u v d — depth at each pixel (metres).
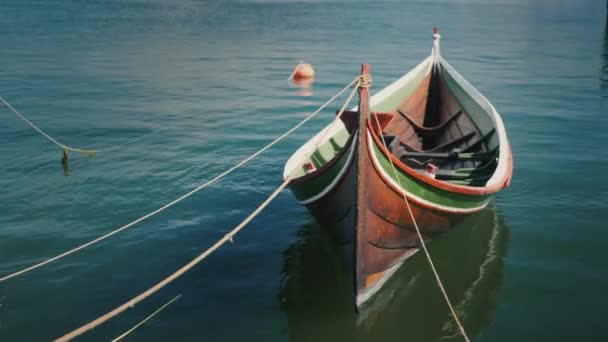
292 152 12.75
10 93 18.45
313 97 18.94
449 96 12.41
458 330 6.15
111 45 30.92
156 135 13.91
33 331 6.14
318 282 7.20
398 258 7.21
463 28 43.38
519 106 17.14
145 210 9.40
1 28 37.16
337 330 6.21
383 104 11.02
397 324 6.29
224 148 12.95
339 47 31.80
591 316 6.33
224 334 6.12
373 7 69.75
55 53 27.50
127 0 73.94
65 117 15.51
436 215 7.17
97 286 7.08
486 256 7.80
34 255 7.82
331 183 6.62
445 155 9.23
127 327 6.22
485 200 8.09
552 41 34.50
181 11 57.78
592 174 10.95
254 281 7.21
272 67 24.94
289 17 52.53
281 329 6.22
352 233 6.57
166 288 7.03
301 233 8.62
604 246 7.98
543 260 7.64
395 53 29.33
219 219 9.12
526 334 6.03
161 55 27.91
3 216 9.02
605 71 23.62
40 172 11.07
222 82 21.36
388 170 6.20
